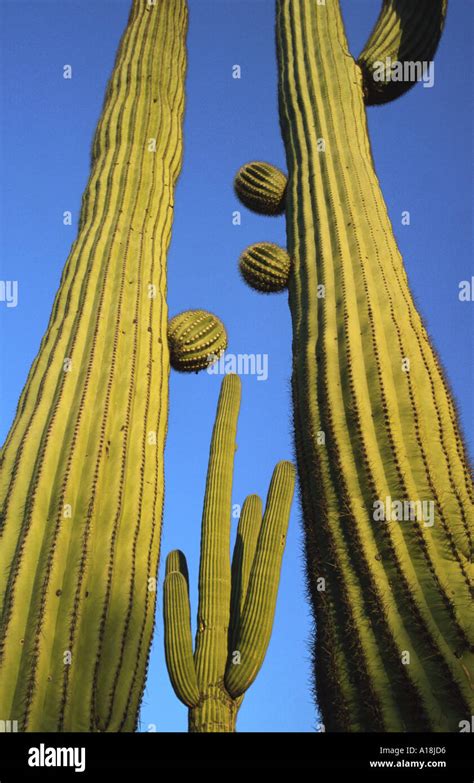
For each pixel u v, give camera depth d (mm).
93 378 7547
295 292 8133
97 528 6680
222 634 6742
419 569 5738
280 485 6902
